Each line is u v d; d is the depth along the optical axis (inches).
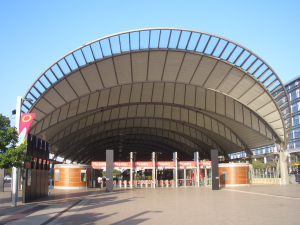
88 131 2534.5
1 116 749.9
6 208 782.5
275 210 666.8
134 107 2191.2
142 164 1899.6
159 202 890.1
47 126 1804.9
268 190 1389.0
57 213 670.5
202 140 2635.3
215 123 2230.6
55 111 1721.2
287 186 1722.4
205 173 1983.3
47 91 1544.0
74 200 1011.9
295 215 586.9
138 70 1596.9
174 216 588.7
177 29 1406.3
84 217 597.9
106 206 804.6
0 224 522.3
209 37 1438.2
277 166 2075.5
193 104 1930.4
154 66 1582.2
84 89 1630.2
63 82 1541.6
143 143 3420.3
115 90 1791.3
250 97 1718.8
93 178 2027.6
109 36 1408.7
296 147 3700.8
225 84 1680.6
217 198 1009.5
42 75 1478.8
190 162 1940.2
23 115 848.9
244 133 2126.0
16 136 767.1
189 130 2586.1
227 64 1547.7
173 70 1614.2
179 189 1625.2
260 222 504.1
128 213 646.5
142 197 1096.2
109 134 2876.5
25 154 884.0
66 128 2146.9
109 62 1512.1
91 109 1877.5
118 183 2032.5
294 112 3782.0
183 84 1780.3
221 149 2687.0
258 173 2474.2
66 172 1828.2
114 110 2186.3
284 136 1888.5
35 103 1562.5
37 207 801.6
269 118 1813.5
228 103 1843.0
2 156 700.7
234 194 1194.6
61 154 2780.5
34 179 1034.7
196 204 818.2
